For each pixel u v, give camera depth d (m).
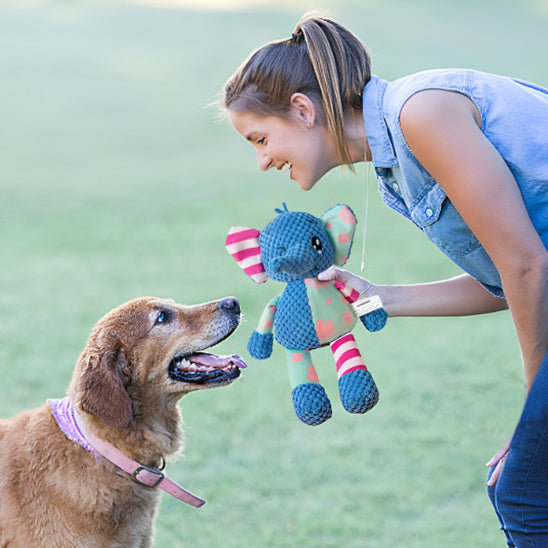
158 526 5.41
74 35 38.06
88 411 3.79
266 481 6.12
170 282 12.33
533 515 2.79
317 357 9.28
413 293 3.50
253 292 11.58
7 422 4.05
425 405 7.64
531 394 2.67
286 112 2.98
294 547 5.14
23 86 29.88
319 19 2.99
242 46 35.94
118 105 28.09
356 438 6.95
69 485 3.77
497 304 3.54
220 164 22.22
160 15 42.91
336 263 3.29
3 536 3.73
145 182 20.31
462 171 2.58
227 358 4.27
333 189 19.30
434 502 5.76
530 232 2.56
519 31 38.88
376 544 5.17
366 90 2.91
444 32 38.53
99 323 4.11
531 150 2.68
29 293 11.91
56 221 16.81
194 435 7.00
